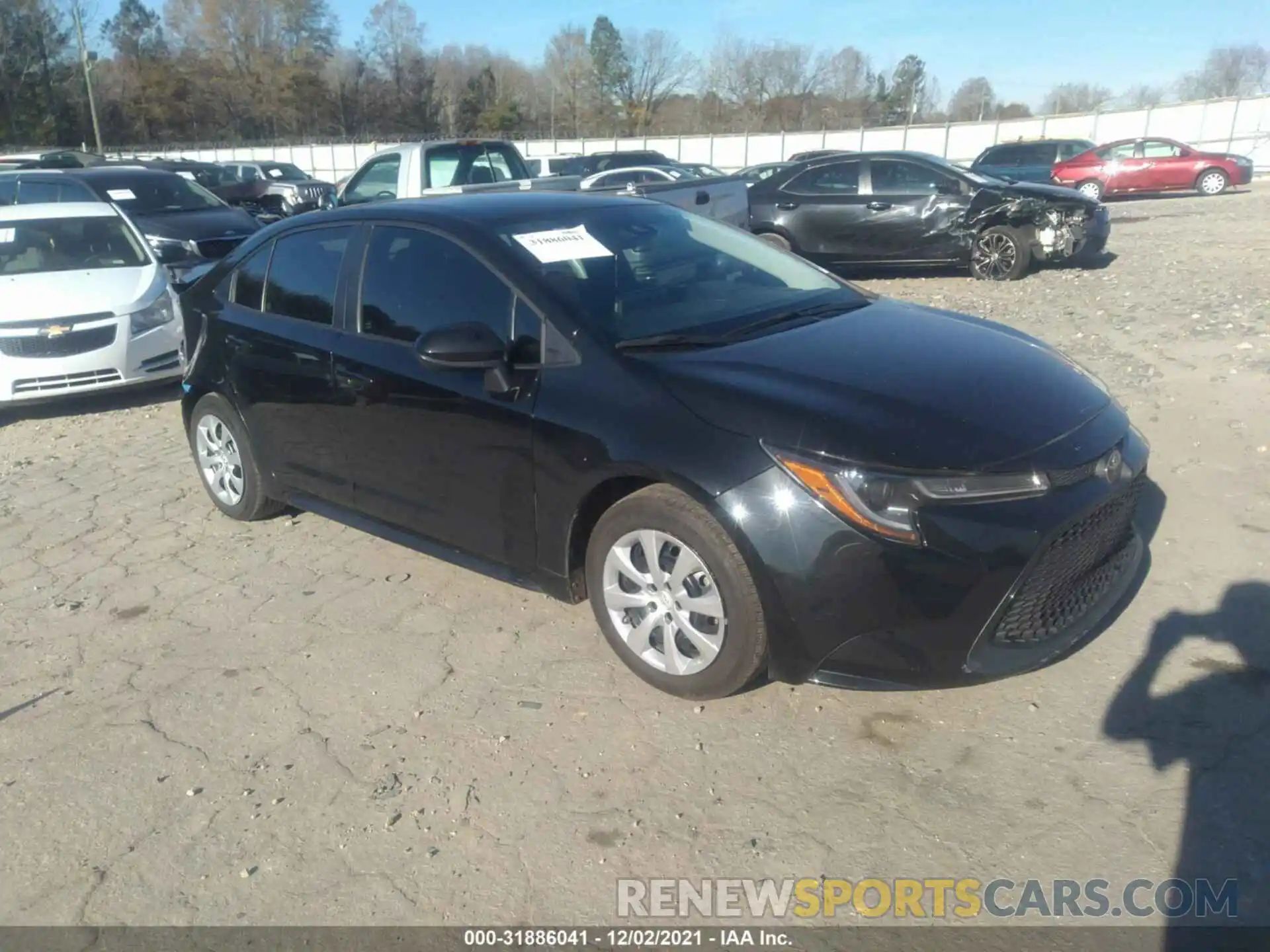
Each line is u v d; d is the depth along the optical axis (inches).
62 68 2630.4
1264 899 98.3
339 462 177.2
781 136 1640.0
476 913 103.5
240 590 179.9
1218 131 1401.3
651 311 149.6
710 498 122.0
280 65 2957.7
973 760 120.6
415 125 3100.4
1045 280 454.9
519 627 159.6
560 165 1038.4
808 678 122.6
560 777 122.8
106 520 219.3
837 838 110.2
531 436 141.4
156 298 325.1
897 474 115.5
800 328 150.8
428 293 160.2
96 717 142.3
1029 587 120.3
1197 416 227.5
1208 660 136.0
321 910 105.0
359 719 137.8
